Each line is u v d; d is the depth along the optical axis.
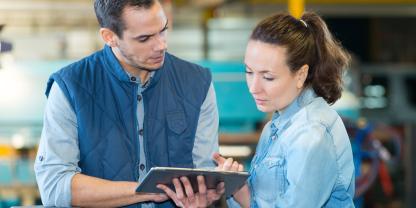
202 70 2.42
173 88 2.36
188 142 2.34
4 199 4.49
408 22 10.19
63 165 2.25
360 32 10.56
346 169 2.06
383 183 5.34
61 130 2.25
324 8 8.34
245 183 2.17
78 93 2.26
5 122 5.07
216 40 5.84
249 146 4.76
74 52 5.59
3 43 3.20
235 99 5.17
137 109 2.30
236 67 5.15
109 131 2.28
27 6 5.36
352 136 4.45
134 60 2.18
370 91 8.34
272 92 2.04
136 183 2.19
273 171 2.09
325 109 2.10
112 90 2.31
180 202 2.12
